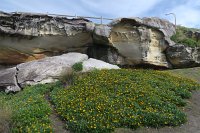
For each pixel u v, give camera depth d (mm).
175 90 17594
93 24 24953
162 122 13672
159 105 14992
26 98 17094
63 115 14141
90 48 26359
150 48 25875
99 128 12734
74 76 19141
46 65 21359
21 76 20672
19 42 24172
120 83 17094
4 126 12836
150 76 19422
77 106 14461
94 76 18656
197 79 23828
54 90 17859
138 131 13148
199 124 14477
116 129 13062
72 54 24125
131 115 13664
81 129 12773
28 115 13734
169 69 26844
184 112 15273
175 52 26141
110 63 25547
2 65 25328
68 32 24812
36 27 24109
